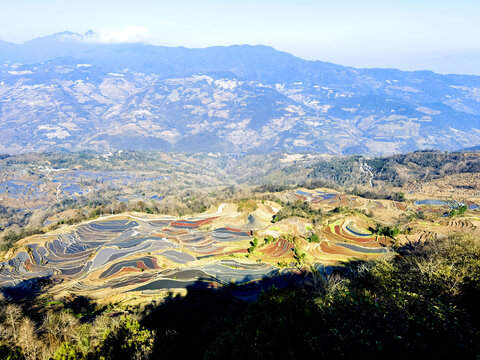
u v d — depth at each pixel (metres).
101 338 45.56
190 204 183.62
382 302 24.94
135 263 111.38
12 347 48.25
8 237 141.12
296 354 22.34
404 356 18.72
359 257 105.19
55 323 57.78
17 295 93.75
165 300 84.81
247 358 23.42
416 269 35.38
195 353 43.56
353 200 188.62
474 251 40.16
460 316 21.47
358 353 19.81
